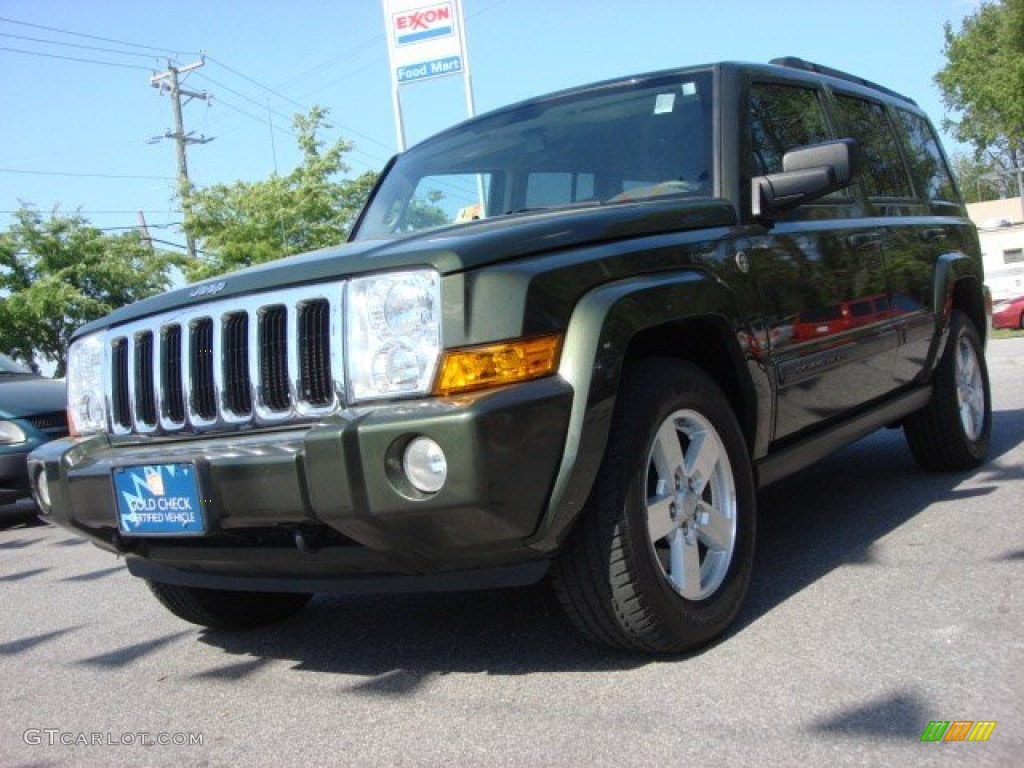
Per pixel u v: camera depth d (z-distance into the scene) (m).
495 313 2.73
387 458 2.67
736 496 3.35
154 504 3.13
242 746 2.89
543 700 2.93
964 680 2.71
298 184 23.56
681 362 3.28
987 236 31.66
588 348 2.82
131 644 4.10
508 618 3.78
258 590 3.26
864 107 5.17
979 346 5.67
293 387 3.00
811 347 3.86
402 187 4.63
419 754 2.67
